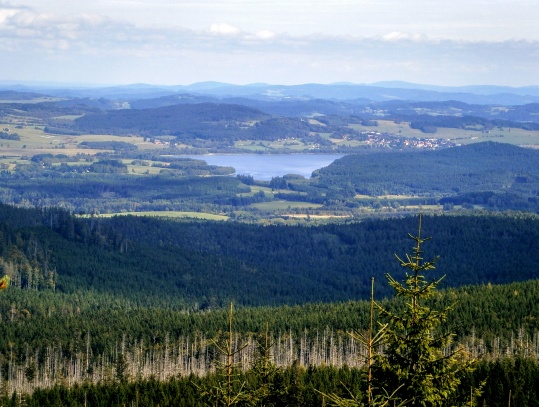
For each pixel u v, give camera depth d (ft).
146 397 468.34
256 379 229.04
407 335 160.04
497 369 433.07
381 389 156.56
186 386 469.16
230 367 165.78
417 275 163.84
